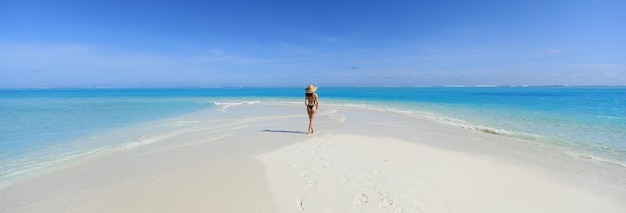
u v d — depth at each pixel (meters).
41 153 7.84
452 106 23.45
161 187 5.36
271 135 10.55
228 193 5.05
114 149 8.30
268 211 4.39
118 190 5.25
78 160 7.17
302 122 14.38
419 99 35.97
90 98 41.03
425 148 8.29
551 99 32.25
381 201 4.65
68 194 5.11
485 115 16.44
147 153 7.84
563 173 6.14
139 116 16.52
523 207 4.54
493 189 5.19
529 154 7.77
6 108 21.56
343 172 6.01
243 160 6.98
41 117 15.65
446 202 4.63
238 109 22.16
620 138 9.62
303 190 5.10
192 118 15.78
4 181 5.74
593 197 4.93
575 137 9.90
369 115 17.66
